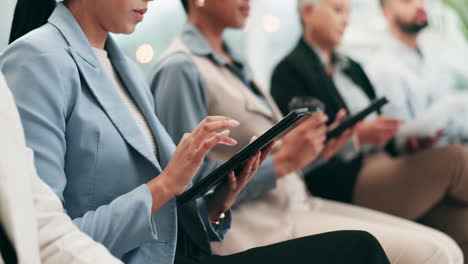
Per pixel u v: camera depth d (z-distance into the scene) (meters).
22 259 0.78
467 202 2.16
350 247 1.19
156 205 1.06
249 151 1.12
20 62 1.03
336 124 1.98
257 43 2.92
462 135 2.67
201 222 1.31
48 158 0.99
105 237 1.01
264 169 1.61
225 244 1.53
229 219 1.38
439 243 1.51
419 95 2.84
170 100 1.54
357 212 1.92
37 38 1.07
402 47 2.88
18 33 1.23
